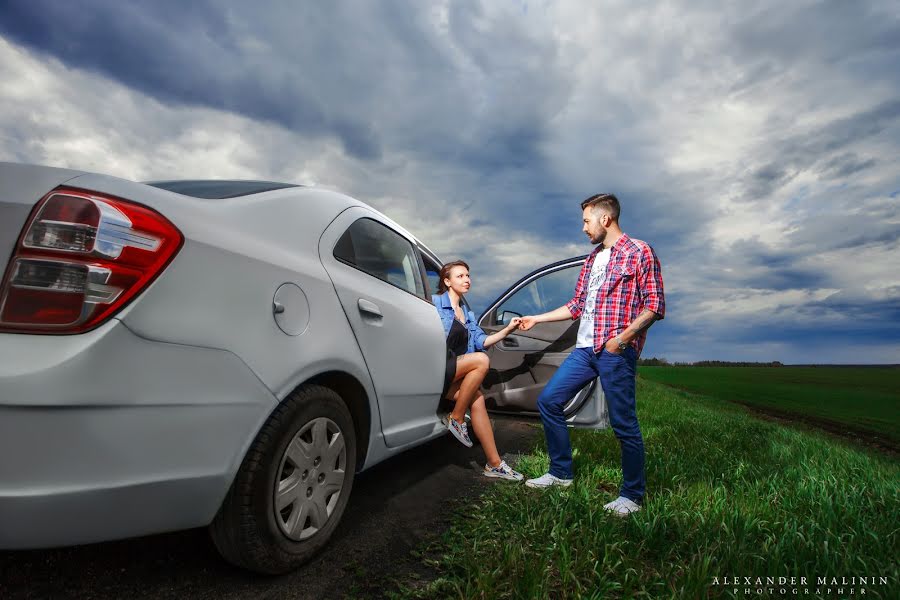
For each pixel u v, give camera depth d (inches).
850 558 75.0
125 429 48.5
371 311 87.0
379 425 90.4
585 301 118.9
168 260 52.9
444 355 121.4
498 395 178.1
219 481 57.2
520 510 93.8
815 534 86.5
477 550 76.2
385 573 71.1
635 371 108.5
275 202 75.9
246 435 59.7
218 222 63.2
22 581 60.4
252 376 60.2
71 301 46.4
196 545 74.0
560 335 169.9
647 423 253.8
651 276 105.5
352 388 83.0
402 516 95.8
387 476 125.0
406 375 100.0
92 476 46.7
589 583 68.3
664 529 84.8
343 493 77.8
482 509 97.3
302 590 64.7
